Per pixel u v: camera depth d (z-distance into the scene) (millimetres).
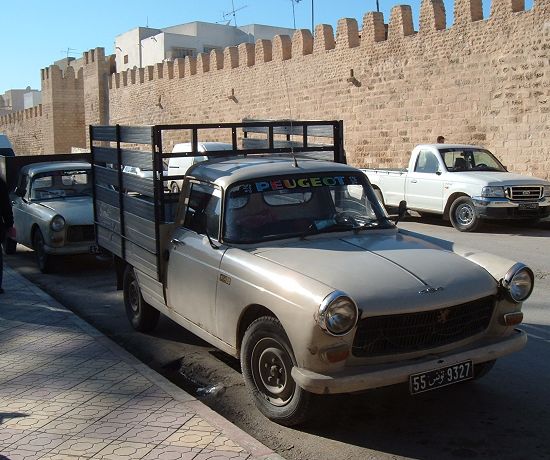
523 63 18094
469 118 19828
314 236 5355
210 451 4152
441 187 14984
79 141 51844
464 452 4383
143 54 53031
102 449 4223
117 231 7348
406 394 5320
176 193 6734
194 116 34531
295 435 4699
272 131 7215
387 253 4957
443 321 4465
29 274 11047
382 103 22953
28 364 5930
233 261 5055
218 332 5281
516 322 4812
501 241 13133
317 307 4164
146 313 7180
